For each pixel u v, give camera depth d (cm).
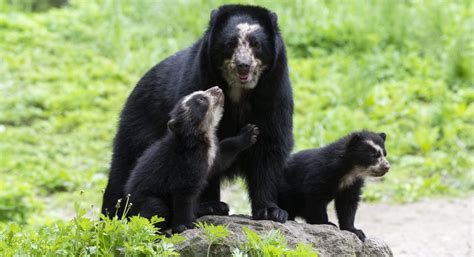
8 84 2088
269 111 945
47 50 2278
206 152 869
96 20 2462
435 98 2031
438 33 2297
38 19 2441
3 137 1861
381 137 1064
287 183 1039
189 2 2417
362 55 2216
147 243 782
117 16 2406
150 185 864
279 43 945
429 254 1252
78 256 777
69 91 2073
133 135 1013
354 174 1025
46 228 856
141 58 2233
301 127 1884
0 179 1662
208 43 934
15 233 855
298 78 2112
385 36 2312
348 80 2052
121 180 1024
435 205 1572
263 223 858
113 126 1942
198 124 862
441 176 1731
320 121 1912
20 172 1725
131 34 2381
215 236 782
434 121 1925
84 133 1912
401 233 1391
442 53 2244
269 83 936
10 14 2444
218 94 884
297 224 901
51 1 2589
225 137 959
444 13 2375
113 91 2091
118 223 785
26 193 1516
